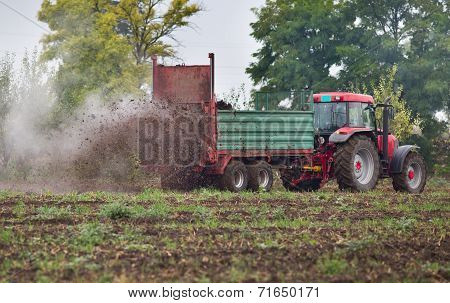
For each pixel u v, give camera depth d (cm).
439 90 13925
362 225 4391
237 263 3103
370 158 7144
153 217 4559
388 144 7512
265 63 15750
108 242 3600
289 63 14712
